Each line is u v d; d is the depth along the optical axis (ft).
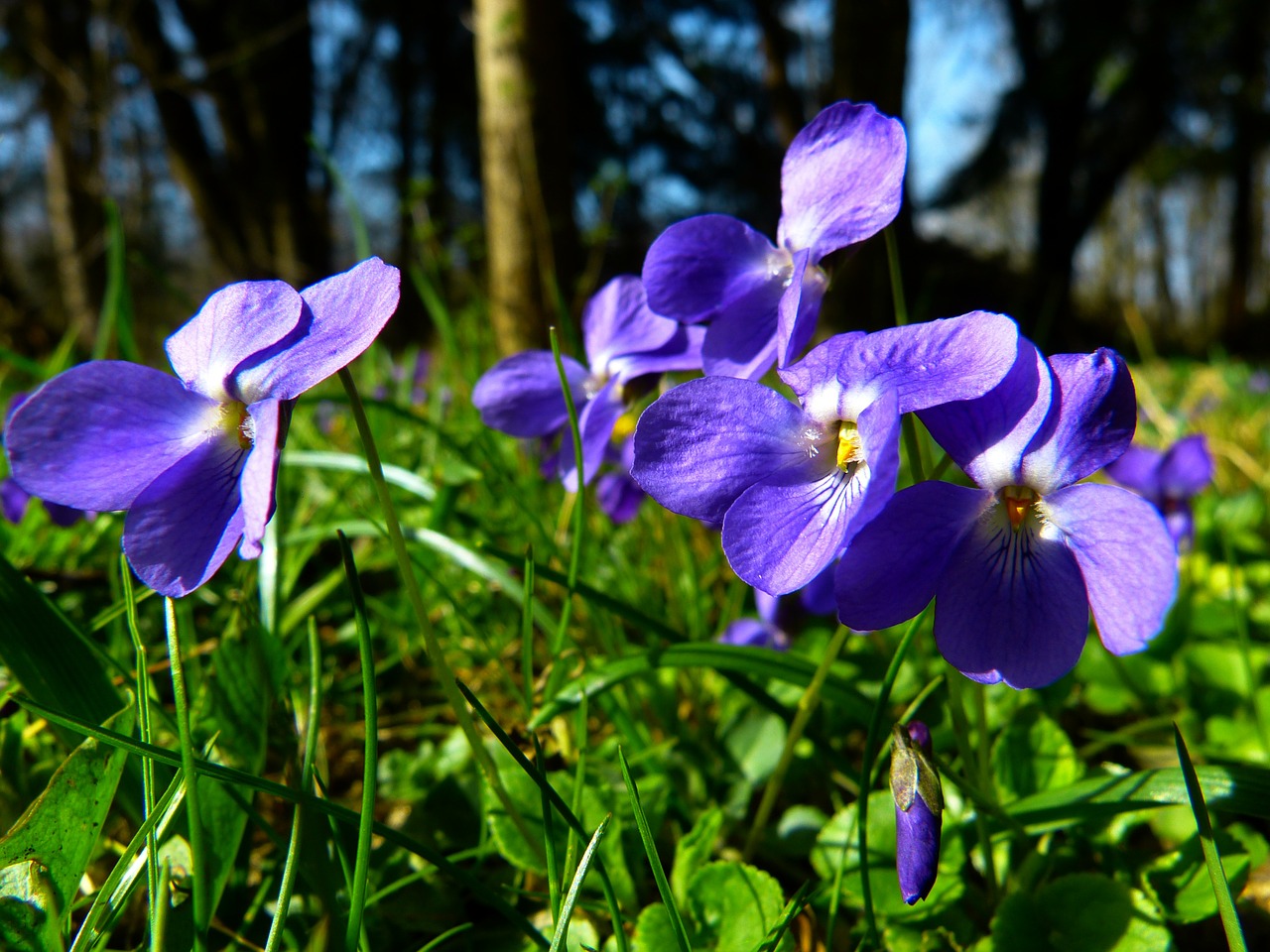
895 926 0.26
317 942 0.19
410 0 3.98
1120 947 0.23
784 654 0.29
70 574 0.38
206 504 0.19
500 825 0.26
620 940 0.22
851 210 0.22
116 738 0.20
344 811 0.21
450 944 0.26
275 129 3.43
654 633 0.31
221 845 0.23
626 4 3.86
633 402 0.30
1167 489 0.49
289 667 0.30
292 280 3.45
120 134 3.11
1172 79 3.88
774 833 0.30
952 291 3.05
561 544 0.46
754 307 0.24
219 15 3.33
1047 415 0.19
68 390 0.19
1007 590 0.19
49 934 0.19
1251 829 0.30
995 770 0.29
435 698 0.40
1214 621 0.44
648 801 0.29
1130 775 0.24
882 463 0.17
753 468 0.20
